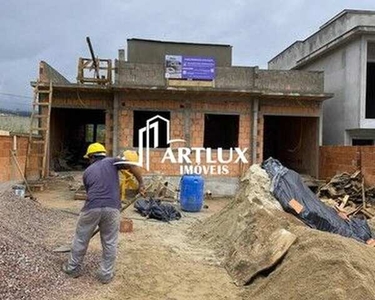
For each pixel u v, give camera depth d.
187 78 16.88
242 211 8.61
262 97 17.53
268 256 6.58
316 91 17.97
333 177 15.69
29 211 9.53
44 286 5.62
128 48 20.14
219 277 6.85
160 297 5.92
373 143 19.30
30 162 15.38
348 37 18.00
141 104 16.86
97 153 6.60
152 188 14.78
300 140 20.11
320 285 5.27
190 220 11.73
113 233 6.30
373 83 19.69
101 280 6.20
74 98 16.88
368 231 9.59
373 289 5.13
